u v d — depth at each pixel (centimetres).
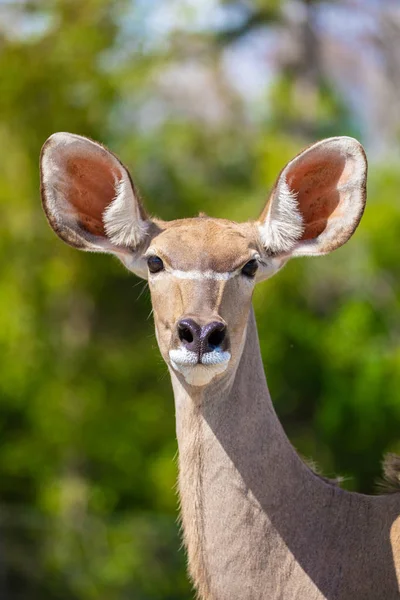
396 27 2394
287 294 1908
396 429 1812
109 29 2058
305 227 598
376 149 2475
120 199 588
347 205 581
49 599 1675
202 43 2203
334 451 1852
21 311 1972
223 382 552
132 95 2059
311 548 545
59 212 596
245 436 553
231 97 2220
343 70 2636
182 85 2238
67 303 2030
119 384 2012
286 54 2317
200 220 589
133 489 1945
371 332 1864
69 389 1969
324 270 1966
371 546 542
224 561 544
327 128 2277
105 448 1947
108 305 2069
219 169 2100
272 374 1866
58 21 2031
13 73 1969
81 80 1998
